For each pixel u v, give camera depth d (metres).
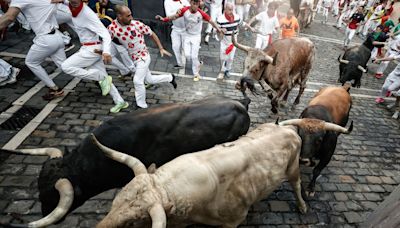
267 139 3.07
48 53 5.32
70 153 2.94
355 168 5.23
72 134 4.87
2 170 3.96
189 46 7.05
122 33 5.23
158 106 3.41
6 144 4.42
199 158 2.55
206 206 2.50
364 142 6.12
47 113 5.30
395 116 7.37
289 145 3.22
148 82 6.16
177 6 7.36
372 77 10.23
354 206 4.34
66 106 5.61
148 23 9.70
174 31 7.33
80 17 4.89
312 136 3.65
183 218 2.35
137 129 3.09
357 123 6.88
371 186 4.83
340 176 4.96
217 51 9.68
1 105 5.34
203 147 3.48
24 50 7.62
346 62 7.68
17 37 8.34
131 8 9.46
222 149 2.75
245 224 3.76
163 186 2.23
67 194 2.40
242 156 2.73
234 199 2.69
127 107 5.91
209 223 2.72
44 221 2.10
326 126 3.67
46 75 5.55
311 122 3.71
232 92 7.16
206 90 7.07
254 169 2.82
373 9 15.40
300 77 6.66
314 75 9.32
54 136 4.75
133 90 6.63
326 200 4.38
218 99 3.82
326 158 4.04
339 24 16.59
